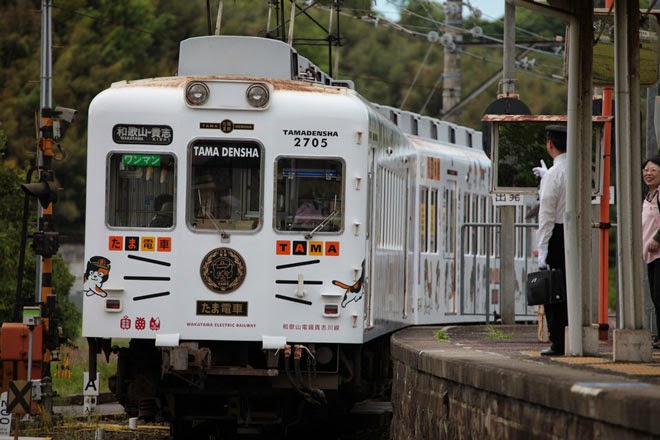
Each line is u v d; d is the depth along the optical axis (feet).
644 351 98.99
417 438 112.16
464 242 224.94
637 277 100.53
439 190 210.79
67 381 228.02
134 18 511.40
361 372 150.82
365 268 136.26
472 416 90.84
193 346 133.59
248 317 134.92
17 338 169.48
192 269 135.13
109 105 135.85
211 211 135.85
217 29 151.23
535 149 162.40
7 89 495.82
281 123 135.64
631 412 62.59
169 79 138.72
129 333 134.92
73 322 266.98
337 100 136.36
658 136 146.20
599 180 139.23
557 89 520.83
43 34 214.69
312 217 135.85
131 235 135.23
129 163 135.95
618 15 102.17
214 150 135.85
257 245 135.23
